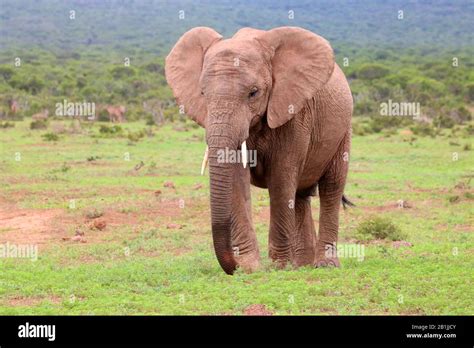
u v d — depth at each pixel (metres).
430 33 188.25
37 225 17.64
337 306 10.08
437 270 12.13
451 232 17.81
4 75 88.00
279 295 10.31
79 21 187.62
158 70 100.44
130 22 191.75
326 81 11.38
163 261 13.48
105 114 54.66
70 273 12.16
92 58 130.38
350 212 20.67
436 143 39.72
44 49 149.00
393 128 48.66
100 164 30.31
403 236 16.67
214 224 10.63
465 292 10.80
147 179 26.22
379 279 11.39
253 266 11.54
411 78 82.75
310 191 13.66
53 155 32.75
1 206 20.34
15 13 189.62
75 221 18.31
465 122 55.09
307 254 13.63
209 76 10.87
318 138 12.40
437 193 24.06
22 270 12.54
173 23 192.62
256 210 20.52
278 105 11.25
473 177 27.89
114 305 10.16
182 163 31.05
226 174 10.58
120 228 17.52
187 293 10.73
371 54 131.50
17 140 38.72
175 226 17.89
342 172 13.38
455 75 89.38
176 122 53.19
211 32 11.65
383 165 31.48
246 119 10.82
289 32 11.45
